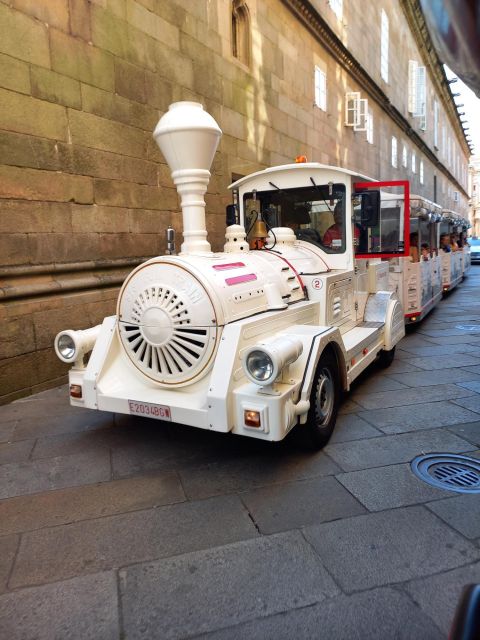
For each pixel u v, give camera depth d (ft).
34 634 6.53
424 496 9.68
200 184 12.43
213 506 9.50
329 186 15.30
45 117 16.71
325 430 11.96
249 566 7.73
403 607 6.81
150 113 21.49
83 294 18.28
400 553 7.96
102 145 19.06
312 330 11.82
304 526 8.75
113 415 14.57
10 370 15.75
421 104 79.82
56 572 7.72
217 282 10.67
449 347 23.03
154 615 6.79
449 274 43.04
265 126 31.60
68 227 17.76
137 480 10.62
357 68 47.98
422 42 80.59
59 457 11.83
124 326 11.51
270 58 31.94
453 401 15.19
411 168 80.48
